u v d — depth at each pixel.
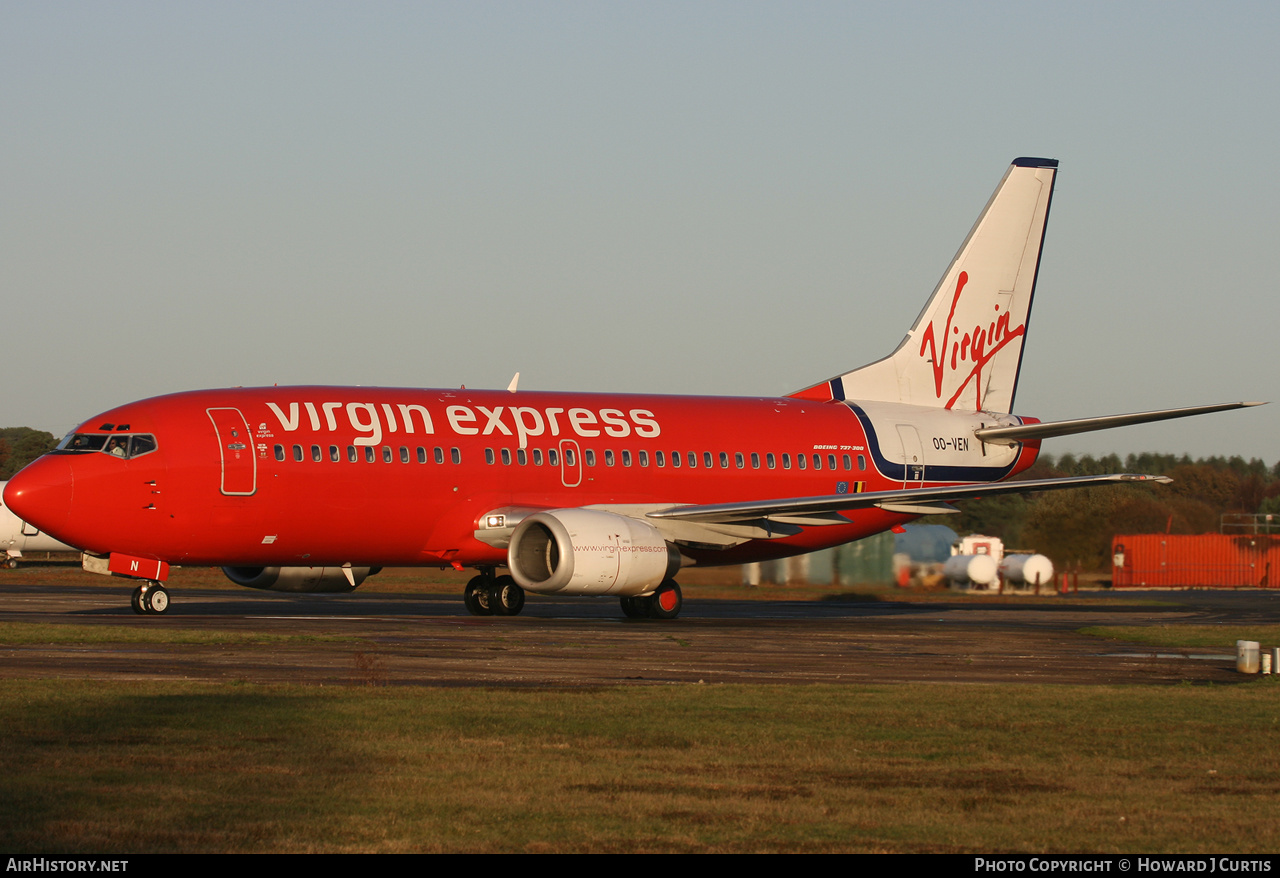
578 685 72.00
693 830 39.94
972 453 158.00
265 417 121.88
